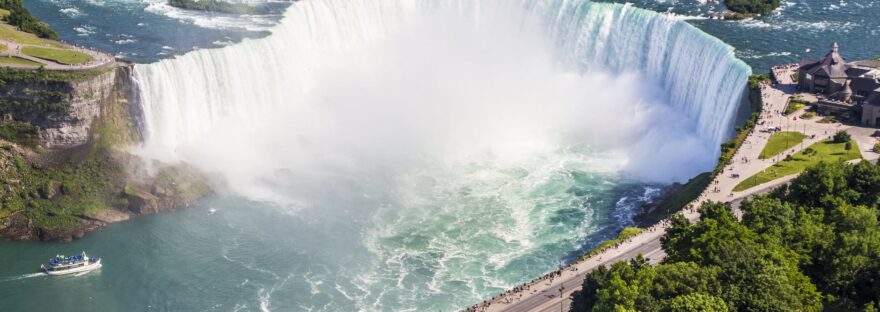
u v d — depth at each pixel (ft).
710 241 627.46
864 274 618.44
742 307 572.92
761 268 586.45
